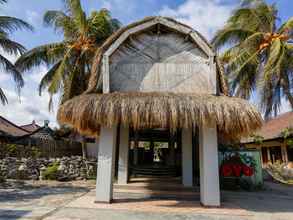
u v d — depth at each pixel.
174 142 14.51
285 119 21.25
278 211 6.50
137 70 7.91
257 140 18.42
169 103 6.45
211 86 7.55
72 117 6.57
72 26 15.49
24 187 10.42
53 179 12.71
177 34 8.11
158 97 6.70
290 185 12.81
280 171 15.12
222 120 6.29
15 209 6.28
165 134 15.23
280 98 14.77
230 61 15.39
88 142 18.86
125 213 5.96
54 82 13.71
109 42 7.86
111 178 7.07
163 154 17.73
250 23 15.41
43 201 7.34
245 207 6.88
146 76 7.86
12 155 13.64
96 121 6.50
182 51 8.03
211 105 6.46
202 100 6.66
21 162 13.10
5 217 5.49
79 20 14.82
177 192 8.81
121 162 10.47
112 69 7.90
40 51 15.16
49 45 15.27
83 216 5.64
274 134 18.31
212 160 6.93
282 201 8.02
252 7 15.37
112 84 7.79
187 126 6.38
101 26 15.45
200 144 7.44
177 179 11.79
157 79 7.82
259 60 14.96
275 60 13.23
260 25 15.20
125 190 9.12
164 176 12.94
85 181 12.63
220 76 7.76
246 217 5.85
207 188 6.80
